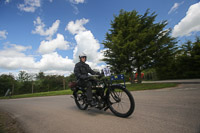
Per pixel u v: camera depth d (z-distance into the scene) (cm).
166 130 192
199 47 1521
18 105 586
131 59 1392
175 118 242
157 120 237
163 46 1339
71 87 376
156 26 1379
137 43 1260
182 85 888
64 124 250
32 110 425
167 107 327
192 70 1603
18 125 261
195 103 349
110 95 301
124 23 1417
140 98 491
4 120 299
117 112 285
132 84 1358
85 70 355
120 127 214
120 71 1415
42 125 254
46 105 512
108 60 1416
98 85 303
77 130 214
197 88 653
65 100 625
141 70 1485
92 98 310
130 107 256
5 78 1984
